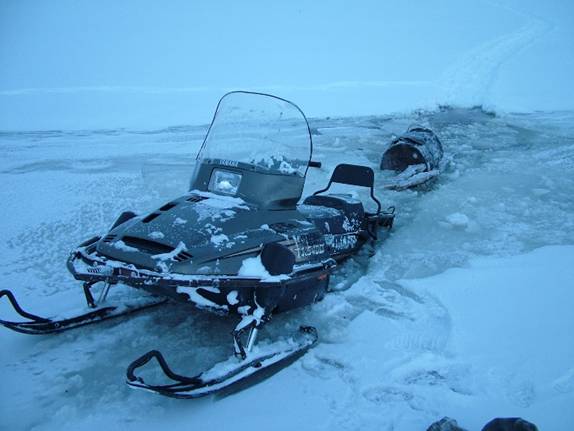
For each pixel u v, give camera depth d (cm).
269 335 324
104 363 295
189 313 353
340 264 432
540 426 235
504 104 1165
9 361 297
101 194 613
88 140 898
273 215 328
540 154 746
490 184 622
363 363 293
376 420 247
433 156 668
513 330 316
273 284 279
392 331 326
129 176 683
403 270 415
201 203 317
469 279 386
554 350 292
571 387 260
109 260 277
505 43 1883
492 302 351
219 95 1247
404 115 1066
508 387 265
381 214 488
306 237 326
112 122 1043
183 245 276
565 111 1089
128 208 565
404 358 296
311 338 306
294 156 352
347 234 420
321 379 281
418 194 604
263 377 282
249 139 355
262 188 326
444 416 247
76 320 324
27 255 453
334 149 789
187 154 796
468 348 302
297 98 1216
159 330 330
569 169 662
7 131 970
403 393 268
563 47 1811
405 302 364
